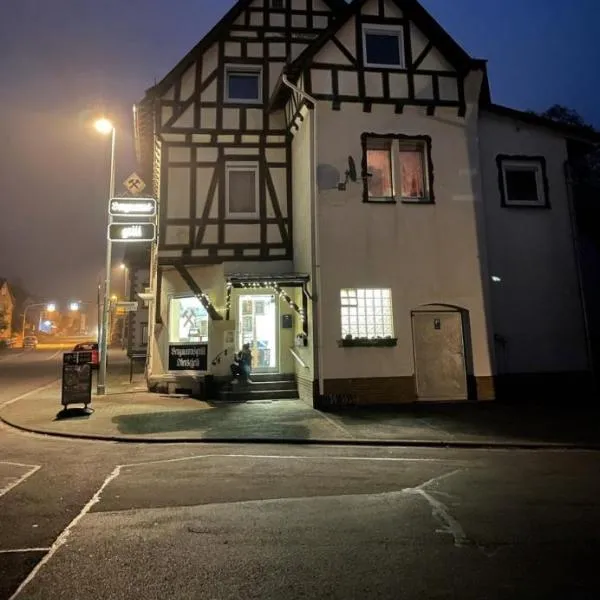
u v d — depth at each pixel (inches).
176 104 585.3
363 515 201.3
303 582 147.4
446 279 491.8
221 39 600.4
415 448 323.3
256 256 577.9
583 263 645.3
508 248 521.3
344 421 397.4
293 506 212.5
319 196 483.8
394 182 499.2
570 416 410.3
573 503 213.9
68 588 145.2
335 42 502.9
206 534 182.9
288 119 578.2
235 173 593.6
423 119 510.3
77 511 208.8
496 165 534.0
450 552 167.0
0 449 329.7
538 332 512.7
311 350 471.8
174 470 271.6
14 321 3235.7
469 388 485.7
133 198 559.5
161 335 600.1
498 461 288.2
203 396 548.4
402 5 517.0
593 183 746.2
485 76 519.2
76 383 446.9
